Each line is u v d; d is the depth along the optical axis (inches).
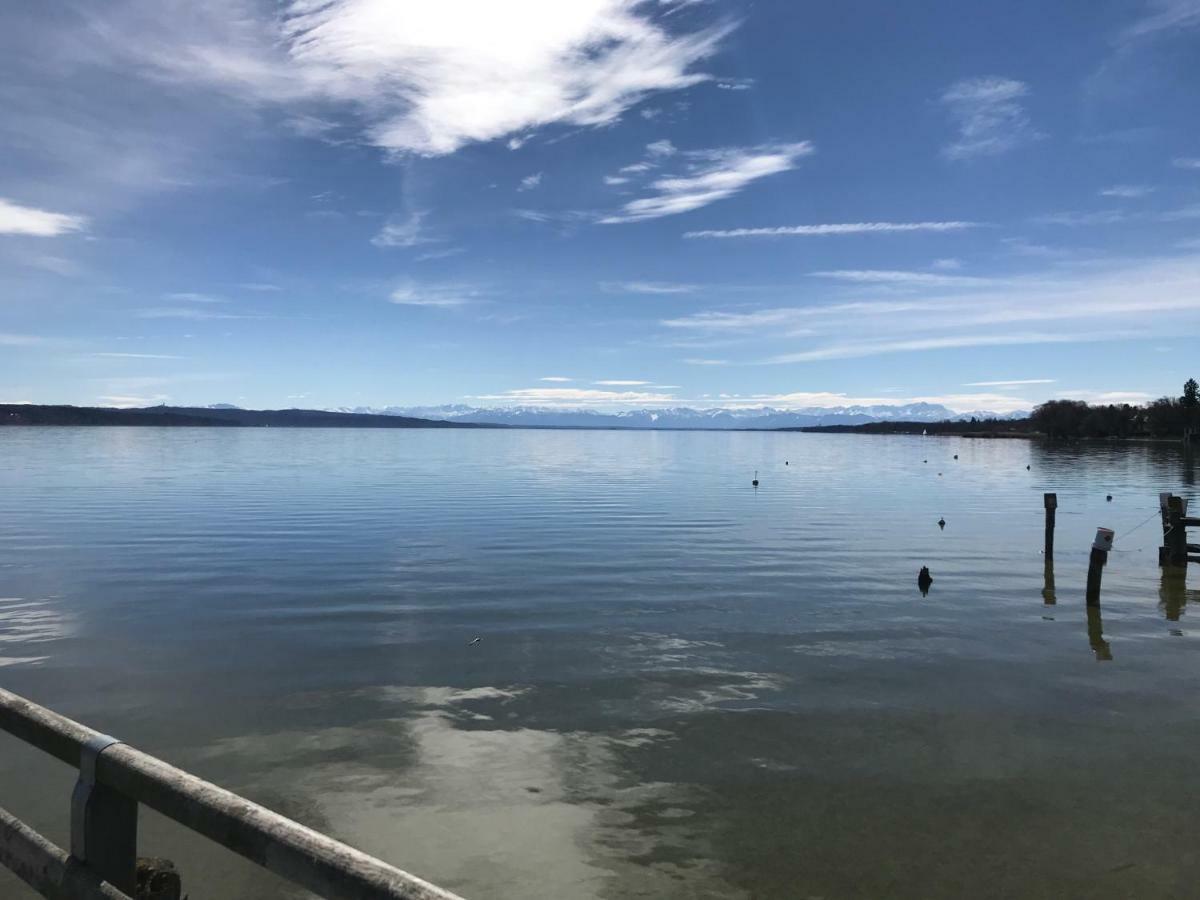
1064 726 410.3
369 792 332.5
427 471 2741.1
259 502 1557.6
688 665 508.1
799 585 766.5
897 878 274.8
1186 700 450.0
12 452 3796.8
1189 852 291.3
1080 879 274.4
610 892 265.6
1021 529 1232.2
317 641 556.1
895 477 2655.0
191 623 601.6
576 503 1617.9
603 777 349.4
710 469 3139.8
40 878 112.5
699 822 311.4
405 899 73.2
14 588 728.3
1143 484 2273.6
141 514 1332.4
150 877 206.4
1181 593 746.8
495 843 294.7
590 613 643.5
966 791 338.6
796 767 360.5
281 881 262.2
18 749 359.9
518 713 423.8
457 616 629.3
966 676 490.6
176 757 364.8
